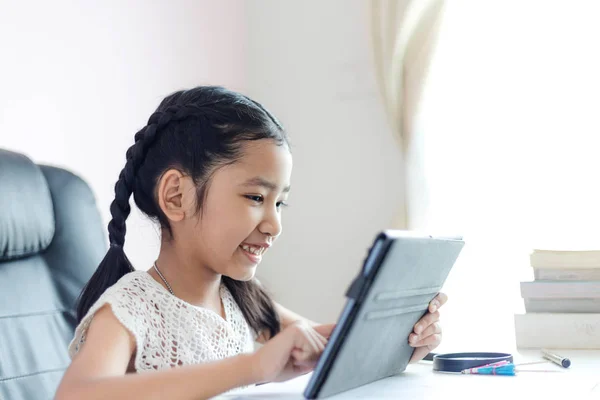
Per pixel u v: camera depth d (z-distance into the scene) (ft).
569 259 4.23
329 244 6.77
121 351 2.79
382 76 6.26
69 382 2.40
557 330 4.09
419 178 6.08
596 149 5.59
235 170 3.06
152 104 6.21
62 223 4.02
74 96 5.50
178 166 3.17
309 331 2.47
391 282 2.41
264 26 7.19
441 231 5.98
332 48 6.86
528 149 5.77
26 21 5.18
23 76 5.13
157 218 3.32
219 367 2.36
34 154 5.17
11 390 3.43
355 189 6.68
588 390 2.64
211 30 6.87
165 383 2.31
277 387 2.84
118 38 5.92
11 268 3.73
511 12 5.86
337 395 2.52
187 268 3.29
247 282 3.77
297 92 7.00
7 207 3.69
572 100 5.66
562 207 5.66
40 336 3.69
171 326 3.14
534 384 2.79
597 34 5.62
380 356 2.74
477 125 5.93
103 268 3.44
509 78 5.85
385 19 6.20
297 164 6.94
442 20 6.01
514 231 5.80
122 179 3.45
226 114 3.14
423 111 6.07
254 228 3.10
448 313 5.94
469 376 3.01
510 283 5.80
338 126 6.79
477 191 5.92
